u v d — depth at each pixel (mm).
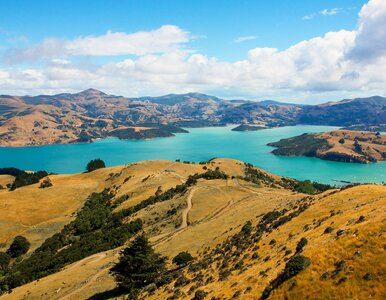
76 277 93938
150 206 162750
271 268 46125
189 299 49531
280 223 70000
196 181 189500
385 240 37219
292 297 35875
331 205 67125
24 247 164625
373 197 63469
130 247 74375
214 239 85875
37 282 102375
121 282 74062
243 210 109562
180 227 123062
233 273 52875
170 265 78062
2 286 118875
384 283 32156
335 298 33219
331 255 38969
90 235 161375
